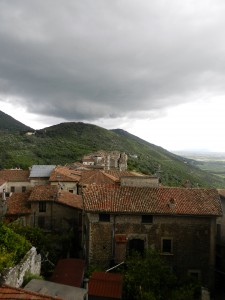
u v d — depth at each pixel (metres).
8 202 47.97
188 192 37.72
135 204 35.12
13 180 79.19
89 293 26.67
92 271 31.56
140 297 27.52
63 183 68.25
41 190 48.56
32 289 20.89
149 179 43.16
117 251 33.84
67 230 45.28
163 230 34.75
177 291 28.94
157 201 35.84
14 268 20.19
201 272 34.81
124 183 43.06
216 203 35.94
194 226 34.91
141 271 29.64
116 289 27.17
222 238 41.44
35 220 46.12
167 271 31.89
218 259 39.25
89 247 34.34
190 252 34.88
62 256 39.03
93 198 35.84
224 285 36.03
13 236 24.25
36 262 26.38
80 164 110.56
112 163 118.06
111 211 33.91
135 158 174.12
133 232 34.59
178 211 34.34
